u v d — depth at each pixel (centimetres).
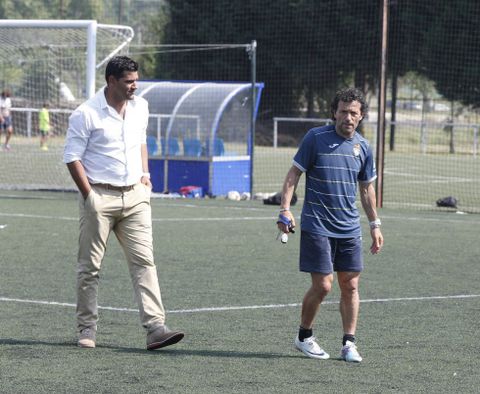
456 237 3525
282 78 11181
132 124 1805
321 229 1689
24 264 2773
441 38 10538
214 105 5066
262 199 4950
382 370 1645
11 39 5006
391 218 4134
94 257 1792
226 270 2731
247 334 1930
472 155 9694
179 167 5053
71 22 4575
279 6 10906
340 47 10838
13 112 8206
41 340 1844
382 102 4666
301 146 1705
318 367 1659
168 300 2284
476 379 1591
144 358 1705
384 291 2448
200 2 11262
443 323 2066
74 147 1766
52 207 4269
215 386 1517
